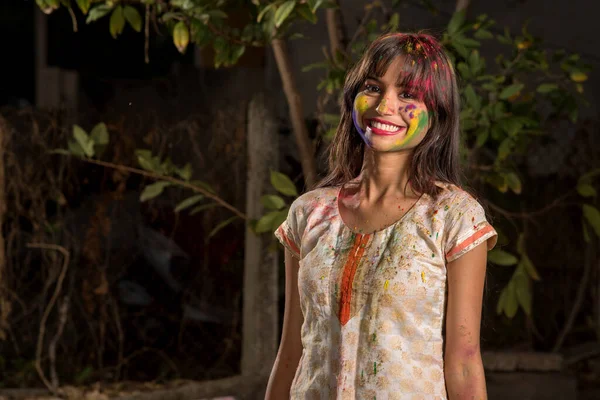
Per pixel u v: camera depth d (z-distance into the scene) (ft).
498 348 20.17
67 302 17.47
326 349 6.75
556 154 20.39
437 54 7.02
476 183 16.94
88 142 15.75
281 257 18.95
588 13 25.22
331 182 7.62
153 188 15.94
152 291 19.25
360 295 6.65
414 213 6.74
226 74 21.39
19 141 17.07
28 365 18.45
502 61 16.61
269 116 17.12
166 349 19.35
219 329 19.08
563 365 19.12
